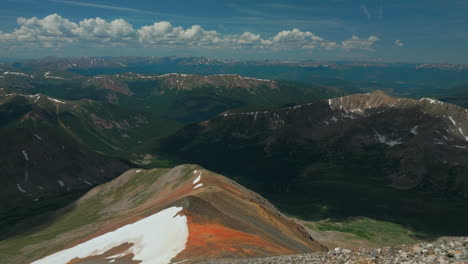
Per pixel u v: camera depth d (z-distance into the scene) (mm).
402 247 18375
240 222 79062
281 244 72438
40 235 157625
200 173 168750
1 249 138250
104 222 154250
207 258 50219
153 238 67250
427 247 16797
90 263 63375
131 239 71375
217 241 60938
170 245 62438
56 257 81562
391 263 15766
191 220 71562
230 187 144125
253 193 166000
